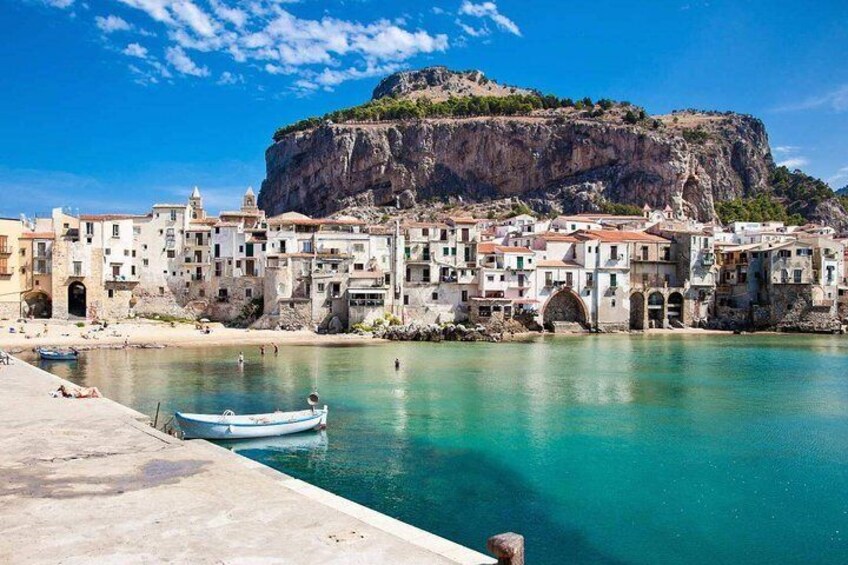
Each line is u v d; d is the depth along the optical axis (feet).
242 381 229.25
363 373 250.98
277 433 151.33
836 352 342.44
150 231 433.48
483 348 350.84
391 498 112.16
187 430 142.61
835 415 180.96
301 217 453.58
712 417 177.37
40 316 411.95
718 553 93.04
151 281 432.66
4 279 400.26
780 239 540.93
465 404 191.21
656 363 291.58
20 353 298.15
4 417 108.58
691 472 128.47
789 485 121.29
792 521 104.47
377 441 148.87
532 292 452.76
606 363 289.53
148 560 49.26
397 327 399.03
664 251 495.41
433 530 98.78
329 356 307.17
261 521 58.65
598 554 92.07
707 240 496.64
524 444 147.43
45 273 409.28
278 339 375.04
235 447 143.02
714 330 485.15
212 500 64.28
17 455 82.28
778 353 337.52
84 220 413.59
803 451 143.64
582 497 114.01
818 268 495.41
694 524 103.09
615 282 472.44
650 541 96.68
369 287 413.80
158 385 219.20
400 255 429.79
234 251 430.20
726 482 122.62
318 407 184.55
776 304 483.92
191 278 438.40
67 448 86.38
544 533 98.73
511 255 449.89
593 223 574.56
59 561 48.88
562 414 179.01
